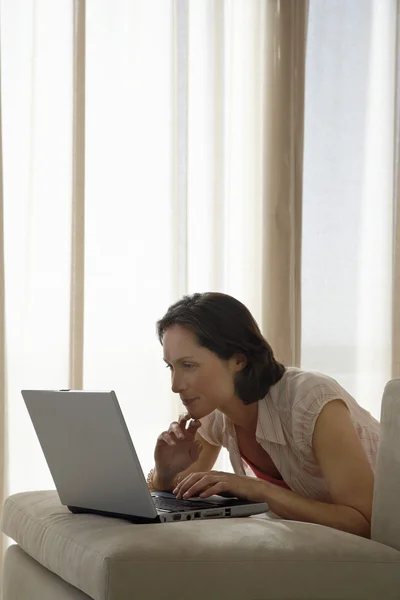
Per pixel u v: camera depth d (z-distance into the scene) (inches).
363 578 67.1
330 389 85.0
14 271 135.6
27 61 136.6
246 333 87.5
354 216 157.6
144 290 142.6
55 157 138.0
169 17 144.9
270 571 65.3
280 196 149.6
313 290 155.5
